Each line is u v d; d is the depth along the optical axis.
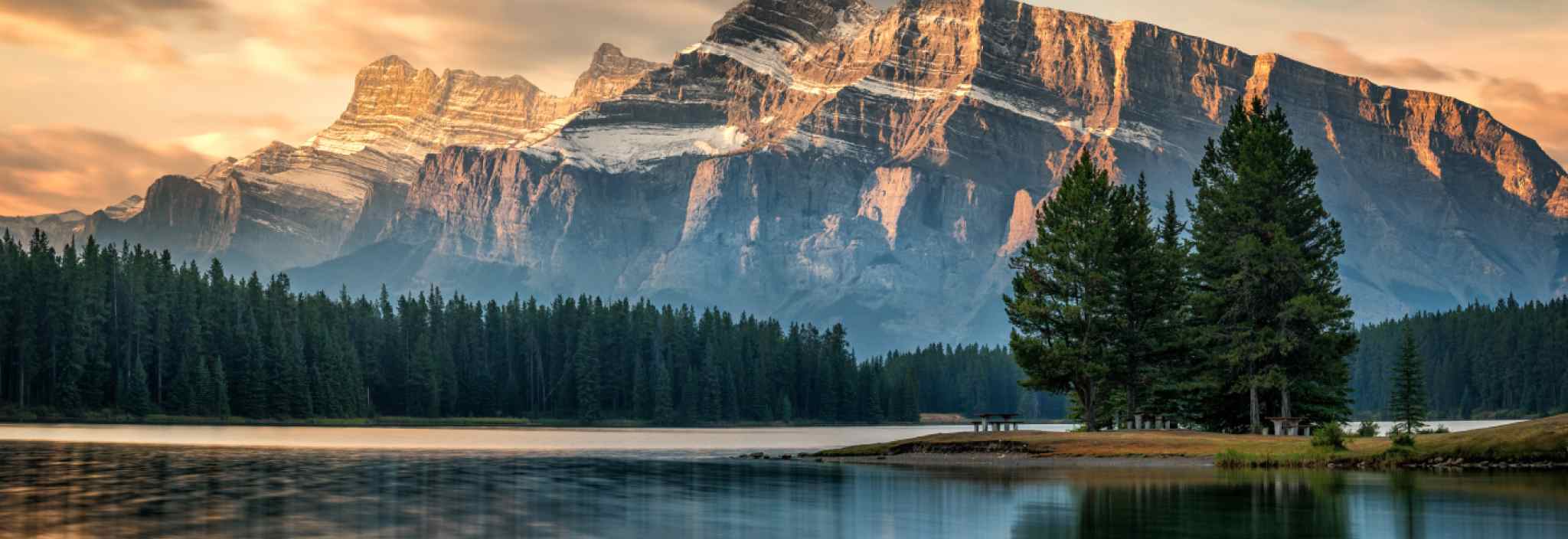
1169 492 77.62
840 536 61.94
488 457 129.12
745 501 76.75
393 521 66.62
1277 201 128.12
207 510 70.69
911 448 120.00
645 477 96.75
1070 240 128.25
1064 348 124.94
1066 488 81.75
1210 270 130.75
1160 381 131.62
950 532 62.94
